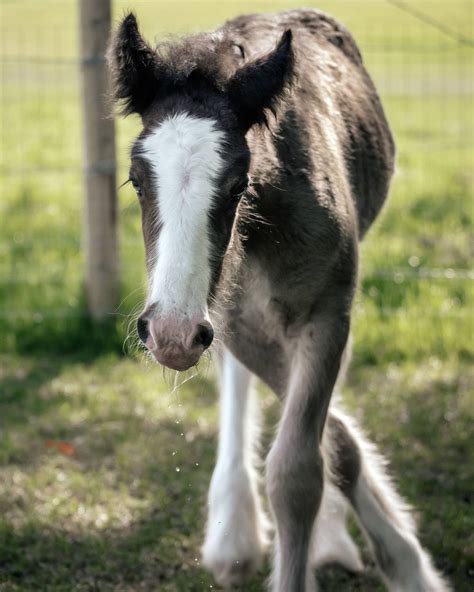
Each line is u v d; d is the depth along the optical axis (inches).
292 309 156.0
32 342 284.4
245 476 190.1
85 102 276.2
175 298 121.9
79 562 186.1
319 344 156.7
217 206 127.2
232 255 139.3
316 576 185.8
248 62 139.9
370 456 183.8
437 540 192.7
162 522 199.5
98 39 272.7
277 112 141.5
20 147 533.6
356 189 178.5
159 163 127.6
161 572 184.1
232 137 131.3
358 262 163.8
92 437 234.8
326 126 162.9
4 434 234.8
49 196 443.8
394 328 284.2
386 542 172.6
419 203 422.9
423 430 235.6
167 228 124.8
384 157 196.4
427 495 209.9
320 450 155.8
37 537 193.0
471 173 487.2
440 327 283.9
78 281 312.3
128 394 256.8
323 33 196.7
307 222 149.9
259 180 143.6
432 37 759.1
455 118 596.1
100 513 201.5
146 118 138.4
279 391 168.4
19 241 366.3
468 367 270.7
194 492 211.3
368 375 267.0
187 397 258.4
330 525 187.3
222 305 142.2
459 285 311.9
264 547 191.2
